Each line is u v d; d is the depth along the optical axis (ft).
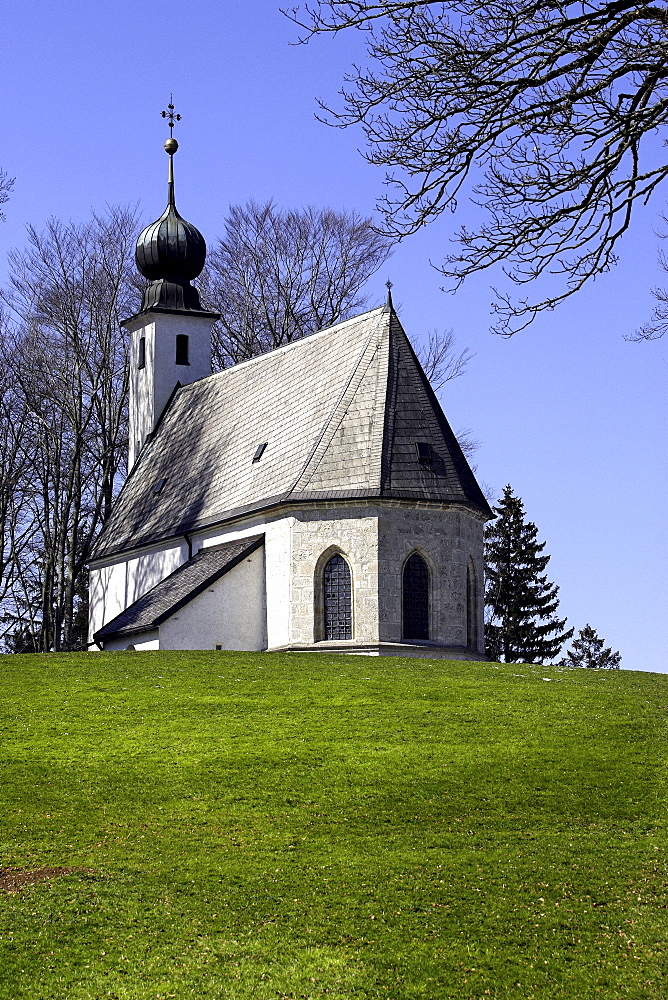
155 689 113.09
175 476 204.74
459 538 156.66
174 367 231.30
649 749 95.14
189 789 88.58
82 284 239.30
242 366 205.46
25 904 71.15
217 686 113.80
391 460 155.63
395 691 111.45
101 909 70.49
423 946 66.28
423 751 95.04
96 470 245.65
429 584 155.43
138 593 203.92
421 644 152.56
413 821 82.64
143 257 235.20
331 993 62.08
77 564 234.79
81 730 101.50
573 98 71.77
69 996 61.87
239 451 185.88
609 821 82.53
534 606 265.54
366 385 162.09
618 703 107.24
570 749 95.40
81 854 78.13
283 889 72.64
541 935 67.36
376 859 76.54
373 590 152.15
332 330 179.73
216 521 175.52
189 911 70.18
